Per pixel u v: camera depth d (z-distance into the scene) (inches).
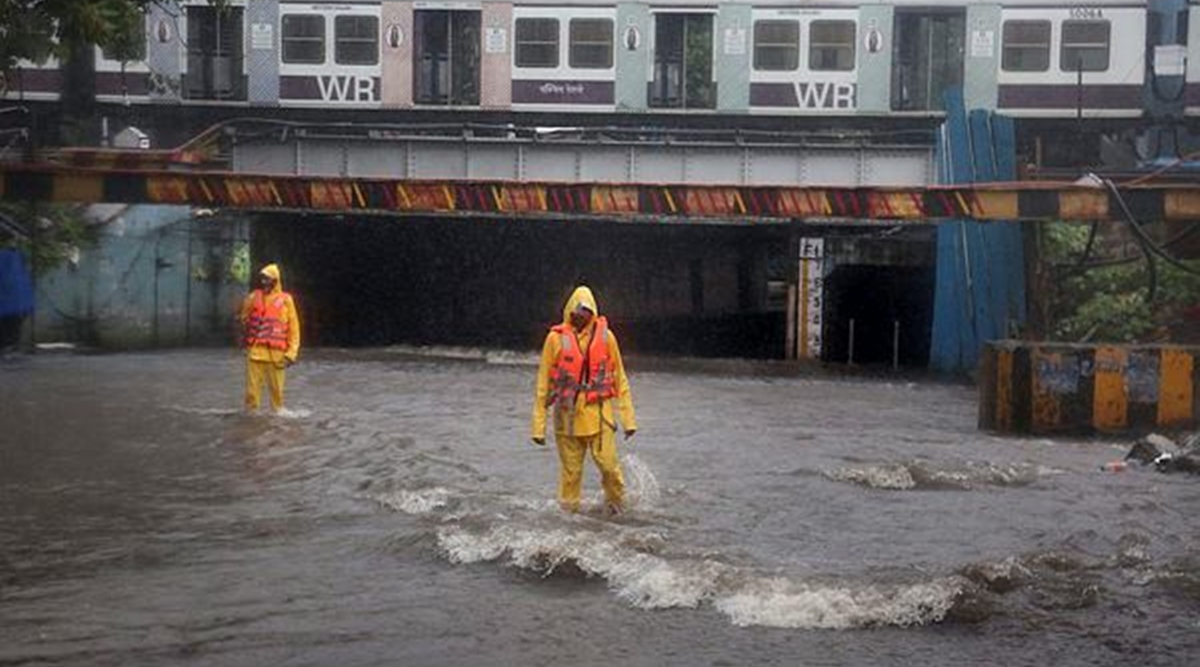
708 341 1162.0
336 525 365.4
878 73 1122.7
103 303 1025.5
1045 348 625.0
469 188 916.0
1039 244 965.2
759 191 888.3
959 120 1037.8
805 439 588.4
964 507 414.0
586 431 381.7
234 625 271.4
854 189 873.5
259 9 1162.6
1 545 338.3
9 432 550.3
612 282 1176.2
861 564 329.1
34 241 1003.3
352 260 1176.2
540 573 315.3
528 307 1187.3
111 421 588.4
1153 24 1101.1
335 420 606.2
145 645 257.4
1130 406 619.5
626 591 298.7
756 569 319.6
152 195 910.4
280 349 616.4
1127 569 329.4
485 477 447.5
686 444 558.9
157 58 1167.0
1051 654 261.1
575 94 1145.4
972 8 1117.7
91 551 332.8
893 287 1073.5
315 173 1143.0
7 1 743.7
